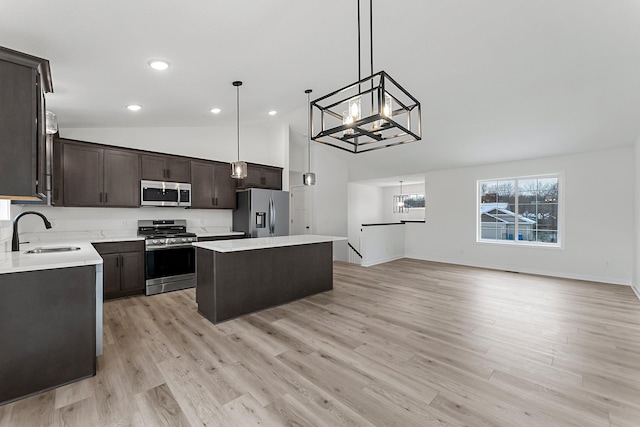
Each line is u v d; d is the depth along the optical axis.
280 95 3.76
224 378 2.05
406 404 1.78
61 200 3.75
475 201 6.22
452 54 2.77
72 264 1.98
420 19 2.18
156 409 1.73
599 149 4.79
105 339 2.67
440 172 6.73
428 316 3.28
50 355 1.92
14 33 1.79
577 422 1.62
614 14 2.19
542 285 4.64
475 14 2.17
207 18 1.88
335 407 1.75
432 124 4.87
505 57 2.84
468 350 2.47
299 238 4.03
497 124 4.56
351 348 2.50
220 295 3.11
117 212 4.50
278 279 3.67
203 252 3.30
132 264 4.06
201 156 5.47
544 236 5.52
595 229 4.87
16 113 1.79
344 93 3.75
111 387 1.94
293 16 1.98
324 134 2.00
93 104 3.23
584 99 3.63
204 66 2.60
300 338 2.70
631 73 3.03
